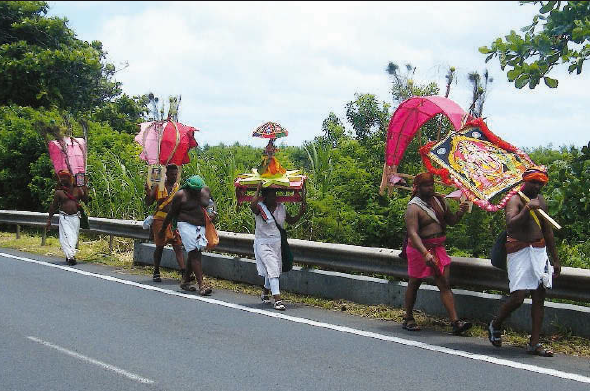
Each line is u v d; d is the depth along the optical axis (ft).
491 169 24.90
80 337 25.35
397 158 30.42
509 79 30.45
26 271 40.09
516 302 23.08
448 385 19.98
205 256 38.45
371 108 46.91
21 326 26.86
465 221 35.40
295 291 33.47
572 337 24.31
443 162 25.67
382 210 39.42
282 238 31.50
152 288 35.29
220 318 28.63
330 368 21.68
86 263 43.78
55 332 26.02
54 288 34.83
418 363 22.18
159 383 20.26
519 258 23.00
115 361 22.43
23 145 63.87
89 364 22.09
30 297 32.37
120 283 36.65
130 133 87.71
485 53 31.09
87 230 47.24
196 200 34.63
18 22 89.10
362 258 30.94
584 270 23.97
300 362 22.33
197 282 35.37
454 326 25.62
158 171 38.09
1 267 41.52
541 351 22.94
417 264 26.09
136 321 27.94
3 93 83.97
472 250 35.04
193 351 23.61
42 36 89.81
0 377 20.80
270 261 30.96
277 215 31.40
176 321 28.02
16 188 65.21
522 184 23.84
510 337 25.11
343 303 30.96
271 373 21.18
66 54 86.17
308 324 27.61
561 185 32.91
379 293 30.14
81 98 89.30
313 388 19.77
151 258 41.81
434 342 24.72
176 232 37.27
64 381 20.44
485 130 26.23
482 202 24.03
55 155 44.57
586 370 21.35
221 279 37.47
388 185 30.25
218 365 22.02
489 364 22.03
